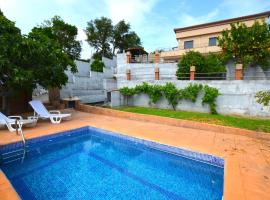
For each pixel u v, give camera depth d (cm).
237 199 343
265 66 1631
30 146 676
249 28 1630
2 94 975
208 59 1628
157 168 565
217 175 527
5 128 811
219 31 2569
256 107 1105
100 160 616
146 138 718
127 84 1578
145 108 1400
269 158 541
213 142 682
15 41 824
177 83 1348
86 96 1719
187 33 2806
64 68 1066
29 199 403
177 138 726
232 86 1164
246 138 736
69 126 877
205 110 1238
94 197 412
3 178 389
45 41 980
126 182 479
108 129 846
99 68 2633
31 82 930
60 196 412
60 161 603
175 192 437
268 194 360
